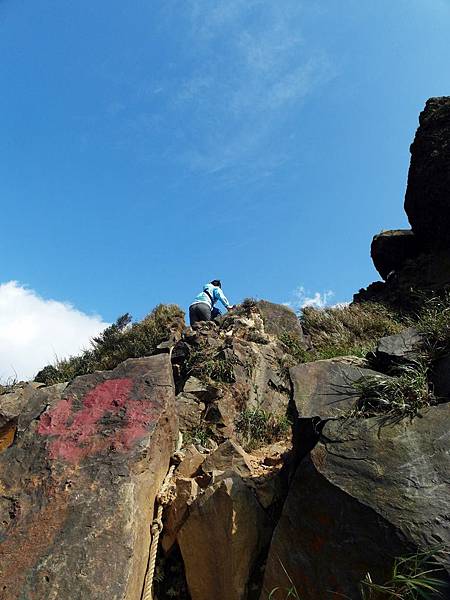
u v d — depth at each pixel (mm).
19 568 2746
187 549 3289
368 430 3041
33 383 7648
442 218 10414
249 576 3092
